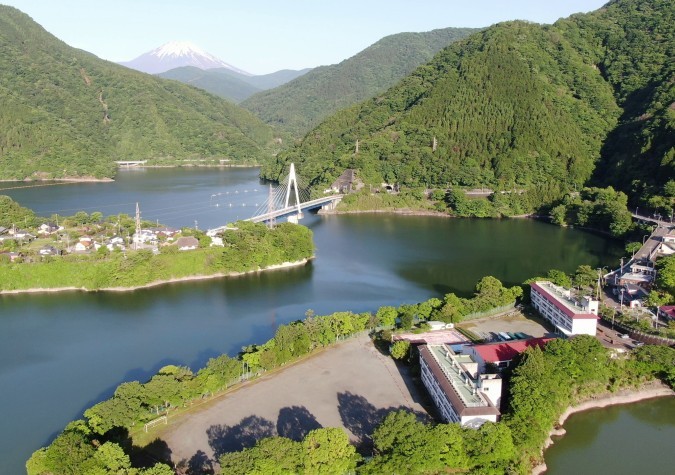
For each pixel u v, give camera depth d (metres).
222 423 114.88
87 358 151.25
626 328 158.62
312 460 95.81
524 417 110.19
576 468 105.88
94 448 100.31
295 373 136.38
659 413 125.38
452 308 165.25
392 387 130.00
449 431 100.19
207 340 162.62
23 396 131.62
